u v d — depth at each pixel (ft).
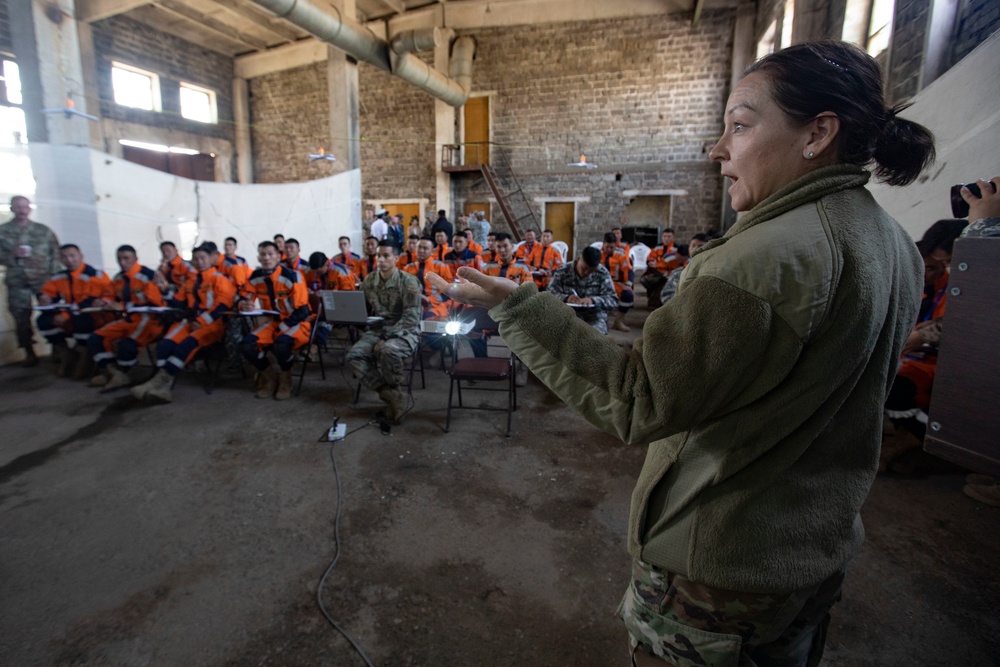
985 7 10.90
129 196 19.12
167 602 5.66
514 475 8.56
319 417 11.19
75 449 9.57
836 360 1.74
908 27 13.48
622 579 6.03
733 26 34.12
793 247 1.74
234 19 37.96
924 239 8.20
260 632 5.24
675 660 2.24
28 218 15.33
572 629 5.30
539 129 38.88
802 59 1.92
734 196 2.19
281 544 6.68
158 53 38.88
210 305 12.93
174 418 11.13
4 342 15.58
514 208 40.32
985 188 5.60
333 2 26.05
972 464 2.34
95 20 34.14
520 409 11.64
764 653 2.36
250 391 13.10
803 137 1.94
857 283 1.71
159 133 39.32
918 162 2.10
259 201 23.65
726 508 1.97
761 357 1.75
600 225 38.81
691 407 1.78
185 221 21.27
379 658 4.94
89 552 6.52
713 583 2.00
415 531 6.97
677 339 1.80
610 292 13.91
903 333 2.02
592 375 1.99
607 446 9.71
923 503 7.52
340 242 21.22
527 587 5.90
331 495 7.90
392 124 42.42
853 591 5.78
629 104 36.91
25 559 6.38
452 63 38.42
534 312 2.09
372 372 10.59
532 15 36.73
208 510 7.50
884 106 1.97
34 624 5.34
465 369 10.14
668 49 35.55
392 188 43.09
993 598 5.66
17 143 16.16
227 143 44.52
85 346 14.06
